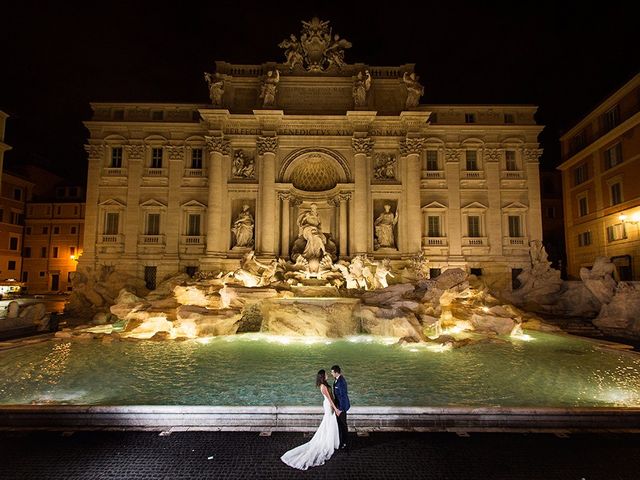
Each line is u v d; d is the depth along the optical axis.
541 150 38.12
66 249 52.75
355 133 35.59
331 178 37.50
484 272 36.88
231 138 36.28
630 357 16.92
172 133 38.12
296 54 37.09
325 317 22.56
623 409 9.77
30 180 54.28
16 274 51.84
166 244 37.03
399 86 37.34
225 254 35.12
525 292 32.31
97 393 11.85
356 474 7.53
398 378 13.46
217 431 9.31
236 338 21.55
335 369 8.68
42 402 11.10
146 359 16.27
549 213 52.75
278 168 35.97
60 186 55.62
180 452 8.31
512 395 11.71
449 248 37.03
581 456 8.24
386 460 8.04
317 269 31.22
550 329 24.53
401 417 9.66
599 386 12.67
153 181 37.75
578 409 9.77
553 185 53.62
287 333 22.47
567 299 30.59
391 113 37.12
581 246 41.41
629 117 33.81
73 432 9.24
